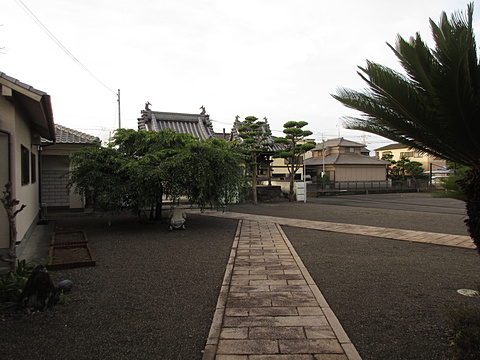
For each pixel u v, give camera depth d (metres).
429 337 3.17
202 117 23.70
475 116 2.98
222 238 8.42
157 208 11.50
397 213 14.25
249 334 3.22
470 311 3.13
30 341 3.10
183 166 8.84
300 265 5.84
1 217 5.97
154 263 5.97
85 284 4.78
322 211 14.95
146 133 10.50
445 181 3.78
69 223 10.80
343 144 37.06
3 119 5.95
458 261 6.18
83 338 3.17
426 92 3.44
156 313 3.77
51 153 12.75
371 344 3.05
